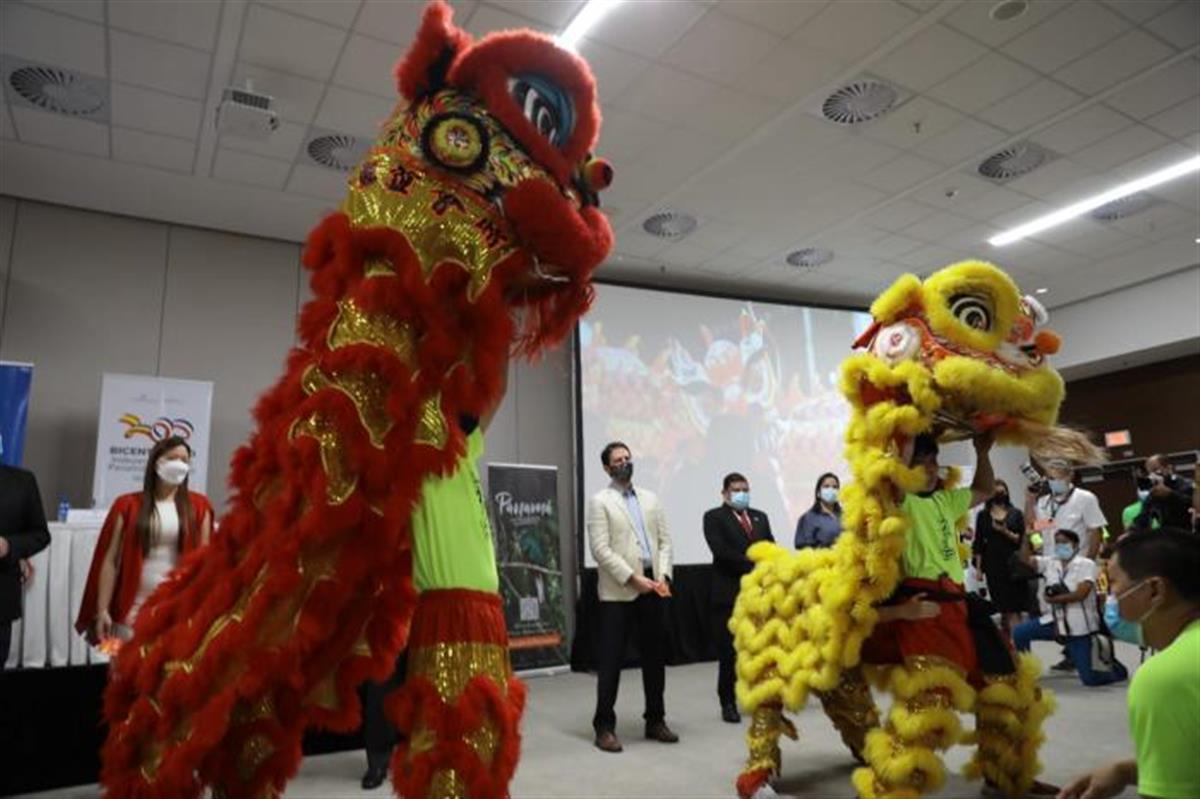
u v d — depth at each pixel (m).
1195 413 9.71
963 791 3.11
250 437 1.14
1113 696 4.90
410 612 1.04
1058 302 10.20
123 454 5.72
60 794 3.48
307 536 0.93
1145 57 5.04
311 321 1.11
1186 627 1.59
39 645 4.02
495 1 4.24
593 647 7.20
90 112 5.09
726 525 4.76
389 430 1.00
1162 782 1.39
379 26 4.36
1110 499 10.41
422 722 0.97
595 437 7.82
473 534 1.10
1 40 4.40
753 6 4.39
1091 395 10.80
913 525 2.69
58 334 6.18
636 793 3.23
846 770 3.50
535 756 3.86
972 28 4.68
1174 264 8.97
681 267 8.25
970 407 2.68
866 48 4.80
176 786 0.88
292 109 5.12
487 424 1.21
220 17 4.25
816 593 2.88
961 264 2.76
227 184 6.05
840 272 8.59
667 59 4.82
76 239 6.36
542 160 1.17
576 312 1.27
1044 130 5.87
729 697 4.62
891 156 6.13
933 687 2.50
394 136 1.20
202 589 1.02
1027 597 6.16
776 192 6.64
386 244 1.08
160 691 0.93
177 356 6.56
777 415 8.83
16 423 5.29
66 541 4.19
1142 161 6.43
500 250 1.12
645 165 6.11
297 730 1.04
